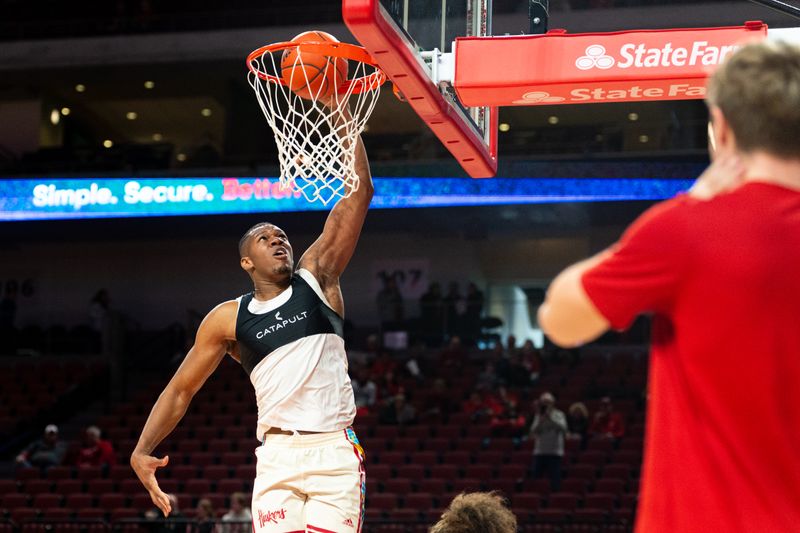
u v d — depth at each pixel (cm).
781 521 150
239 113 2238
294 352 350
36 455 1489
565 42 410
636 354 1836
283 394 348
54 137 2308
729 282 149
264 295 361
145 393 1816
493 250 2177
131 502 1358
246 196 1967
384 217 2002
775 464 152
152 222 2022
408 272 2198
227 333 360
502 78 408
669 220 155
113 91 2230
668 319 162
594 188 1872
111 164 2070
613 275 154
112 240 2125
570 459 1383
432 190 1917
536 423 1304
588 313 156
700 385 156
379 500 1265
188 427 1630
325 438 346
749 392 150
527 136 2023
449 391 1644
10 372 1898
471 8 462
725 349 151
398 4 362
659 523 158
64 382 1856
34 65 2034
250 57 406
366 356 1773
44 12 2166
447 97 422
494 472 1367
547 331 164
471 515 263
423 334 1878
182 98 2267
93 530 1297
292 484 343
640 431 1487
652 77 400
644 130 1980
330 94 403
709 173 161
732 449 154
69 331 2053
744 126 155
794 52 155
